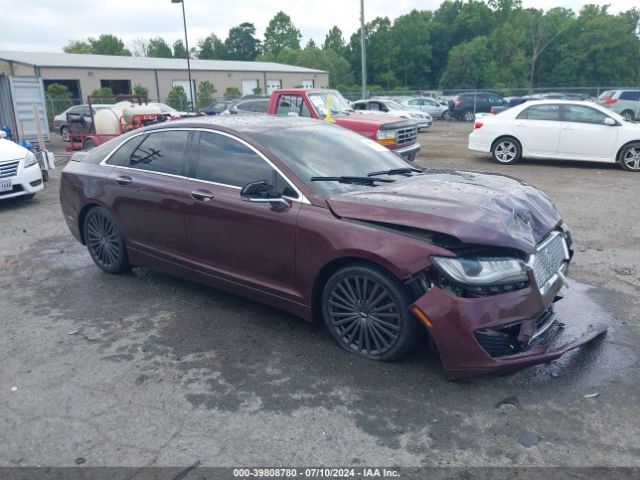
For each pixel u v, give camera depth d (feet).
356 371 12.07
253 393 11.32
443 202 11.86
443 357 11.03
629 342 13.17
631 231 23.26
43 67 115.24
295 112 38.09
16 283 18.15
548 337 12.60
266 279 13.93
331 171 13.99
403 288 11.51
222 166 14.70
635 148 38.73
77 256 20.93
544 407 10.66
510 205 12.08
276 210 13.17
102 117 48.14
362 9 86.43
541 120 41.96
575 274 18.02
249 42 359.05
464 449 9.52
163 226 15.94
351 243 11.86
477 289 10.73
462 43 261.24
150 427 10.27
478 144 44.83
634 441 9.66
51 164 38.17
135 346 13.46
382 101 82.07
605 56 246.88
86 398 11.25
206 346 13.38
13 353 13.21
